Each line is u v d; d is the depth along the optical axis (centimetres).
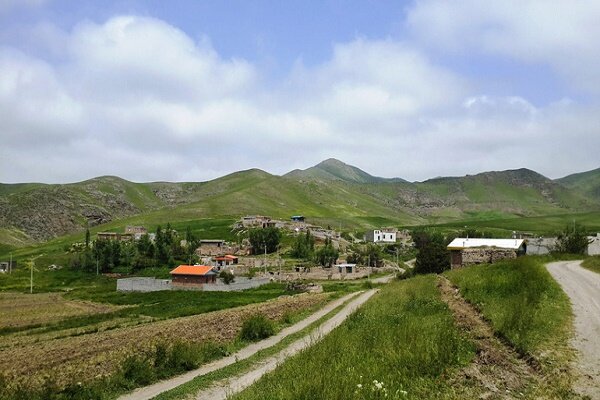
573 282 3775
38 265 18225
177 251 17262
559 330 2192
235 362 2861
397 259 16800
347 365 1822
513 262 4928
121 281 12169
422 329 2389
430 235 19112
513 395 1501
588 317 2442
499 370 1730
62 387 2553
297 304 6519
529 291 3128
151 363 2927
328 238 19650
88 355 3747
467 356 1902
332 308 5866
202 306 8169
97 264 15725
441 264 8431
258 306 6719
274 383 1802
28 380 2911
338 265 13912
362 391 1453
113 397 2331
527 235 19138
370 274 13800
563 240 8662
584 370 1653
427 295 4044
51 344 4853
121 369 2731
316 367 1834
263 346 3559
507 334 2177
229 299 9350
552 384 1550
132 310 8300
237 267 14975
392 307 3816
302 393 1486
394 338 2220
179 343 3134
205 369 2861
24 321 7644
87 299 10494
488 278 4003
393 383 1579
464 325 2530
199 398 2131
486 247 7362
